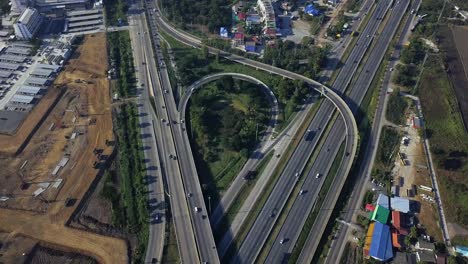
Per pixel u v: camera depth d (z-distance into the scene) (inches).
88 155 7598.4
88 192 6978.4
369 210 6712.6
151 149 7736.2
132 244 6220.5
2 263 5969.5
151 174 7268.7
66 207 6712.6
